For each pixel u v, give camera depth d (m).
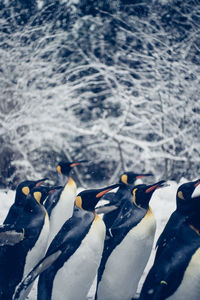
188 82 14.47
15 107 14.56
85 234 4.50
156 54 14.55
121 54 15.63
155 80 15.27
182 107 14.84
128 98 14.13
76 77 15.71
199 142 14.55
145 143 13.75
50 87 15.17
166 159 14.24
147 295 4.21
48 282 4.53
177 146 14.74
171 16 15.33
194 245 4.18
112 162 15.99
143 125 15.35
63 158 15.95
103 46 15.86
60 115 15.09
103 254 4.79
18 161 14.10
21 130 14.75
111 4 15.50
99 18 15.52
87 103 15.58
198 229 4.26
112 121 15.07
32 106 14.55
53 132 14.89
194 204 4.71
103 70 15.76
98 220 4.62
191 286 4.11
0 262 4.71
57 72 15.86
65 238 4.52
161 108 14.49
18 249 4.71
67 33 15.23
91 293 5.53
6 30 15.70
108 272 4.77
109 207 6.48
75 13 15.37
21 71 14.88
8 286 4.74
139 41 15.70
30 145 14.87
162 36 15.30
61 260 4.46
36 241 4.79
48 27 15.19
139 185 4.93
